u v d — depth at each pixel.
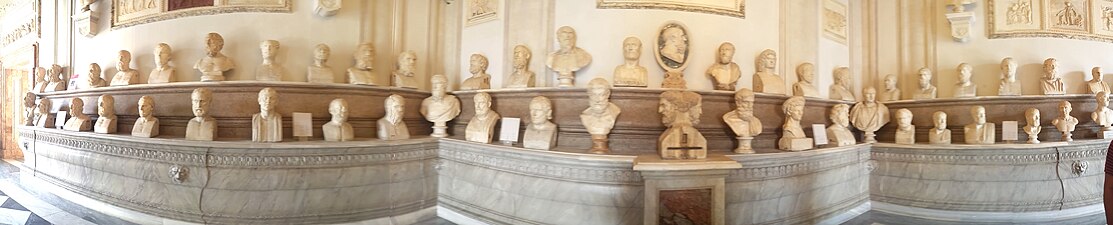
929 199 3.54
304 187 2.90
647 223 2.30
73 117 3.70
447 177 3.40
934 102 3.77
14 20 5.63
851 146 3.40
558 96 3.10
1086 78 3.75
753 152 2.90
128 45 3.72
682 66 3.08
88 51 4.10
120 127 3.59
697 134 2.62
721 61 3.09
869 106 3.79
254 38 3.39
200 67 3.22
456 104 3.49
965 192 3.45
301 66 3.41
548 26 3.26
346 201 3.00
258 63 3.38
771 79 3.22
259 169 2.87
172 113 3.36
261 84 3.17
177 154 2.94
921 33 3.95
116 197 3.21
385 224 3.11
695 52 3.14
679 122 2.70
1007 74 3.59
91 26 3.90
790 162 2.96
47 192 3.81
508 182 2.98
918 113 3.88
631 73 2.93
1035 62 3.71
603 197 2.61
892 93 3.95
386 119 3.27
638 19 3.11
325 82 3.28
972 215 3.44
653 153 2.87
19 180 4.41
